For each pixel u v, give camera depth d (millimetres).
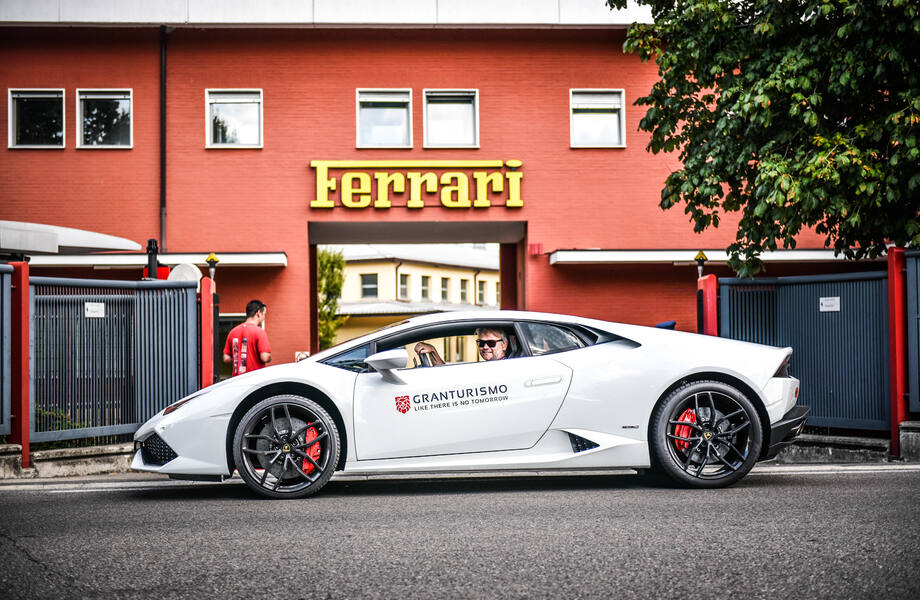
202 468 5781
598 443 5910
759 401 6043
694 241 17953
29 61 17422
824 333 8938
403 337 6074
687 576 3398
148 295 8633
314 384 5832
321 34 17766
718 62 9414
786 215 9031
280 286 17547
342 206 17703
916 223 8625
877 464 7441
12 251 9531
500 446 5891
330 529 4488
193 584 3387
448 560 3723
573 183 17922
